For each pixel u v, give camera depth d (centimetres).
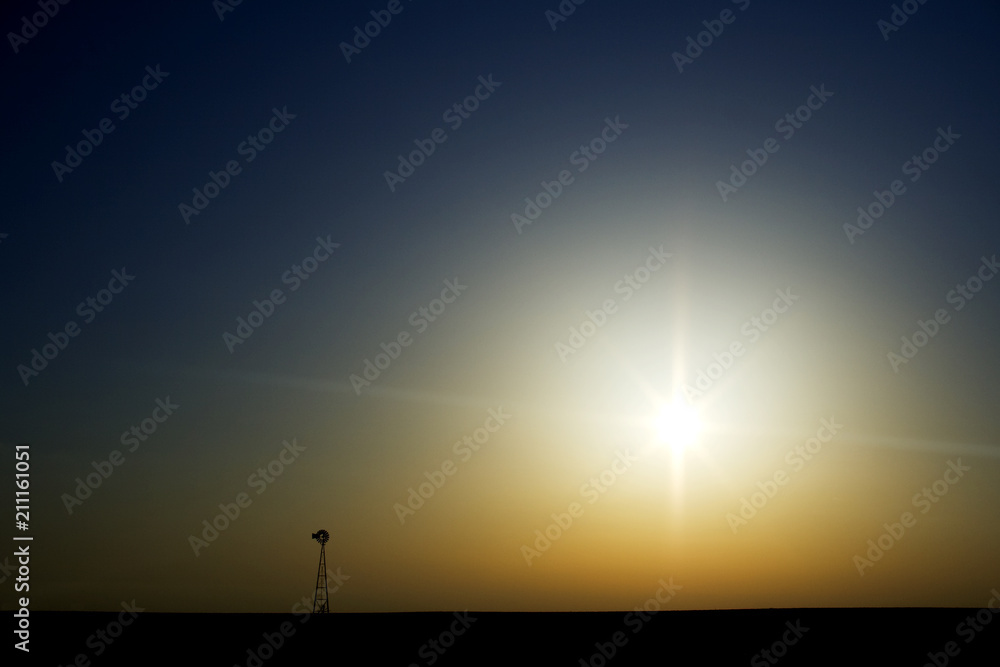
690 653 4116
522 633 4444
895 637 4278
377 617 4631
